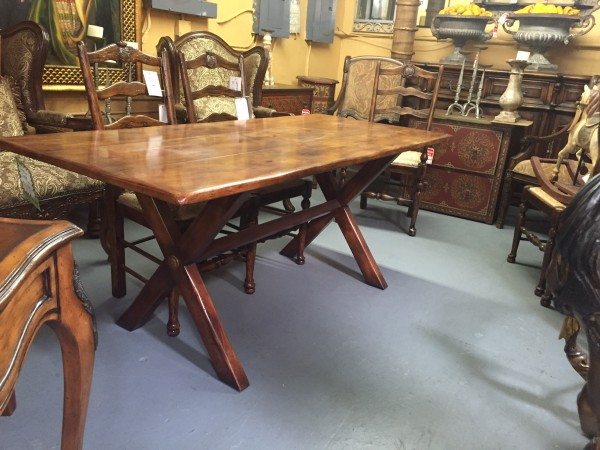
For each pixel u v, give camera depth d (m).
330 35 4.45
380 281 2.18
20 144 1.35
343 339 1.77
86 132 1.61
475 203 3.30
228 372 1.45
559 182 2.34
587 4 3.37
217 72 2.90
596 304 1.01
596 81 3.16
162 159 1.31
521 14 3.31
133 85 2.00
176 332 1.69
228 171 1.22
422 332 1.85
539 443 1.33
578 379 1.62
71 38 2.59
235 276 2.19
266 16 3.73
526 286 2.33
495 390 1.54
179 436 1.26
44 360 1.50
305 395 1.45
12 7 2.36
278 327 1.81
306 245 2.40
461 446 1.30
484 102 3.54
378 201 3.63
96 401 1.36
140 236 2.54
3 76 2.26
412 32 3.92
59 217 1.97
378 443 1.29
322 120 2.45
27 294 0.72
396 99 3.45
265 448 1.25
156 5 2.87
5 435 1.21
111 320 1.76
